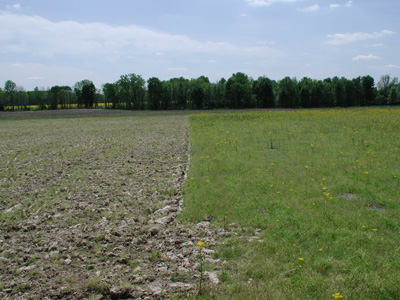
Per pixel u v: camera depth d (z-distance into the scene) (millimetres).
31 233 7004
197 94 93062
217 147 16656
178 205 8453
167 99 99062
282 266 5188
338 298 4273
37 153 17812
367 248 5672
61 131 31500
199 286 4758
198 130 25422
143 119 47000
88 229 7062
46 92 105875
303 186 9531
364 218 7043
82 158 15656
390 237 6117
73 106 111250
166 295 4602
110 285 4895
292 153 14422
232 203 8258
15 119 54094
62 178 11742
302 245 5902
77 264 5598
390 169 11031
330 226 6660
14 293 4781
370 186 9250
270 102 93062
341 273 4930
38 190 10242
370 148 14852
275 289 4586
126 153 16625
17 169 13602
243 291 4570
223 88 101688
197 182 10320
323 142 16953
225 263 5398
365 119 28000
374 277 4711
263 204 8062
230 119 35000
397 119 27062
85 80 106562
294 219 7027
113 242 6422
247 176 10805
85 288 4863
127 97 102250
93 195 9531
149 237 6617
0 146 21359
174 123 36312
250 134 21031
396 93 86250
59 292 4738
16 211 8398
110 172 12398
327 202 8094
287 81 90062
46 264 5590
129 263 5574
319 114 36438
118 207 8461
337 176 10484
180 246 6148
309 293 4449
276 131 22000
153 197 9125
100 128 33625
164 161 14125
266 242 6008
